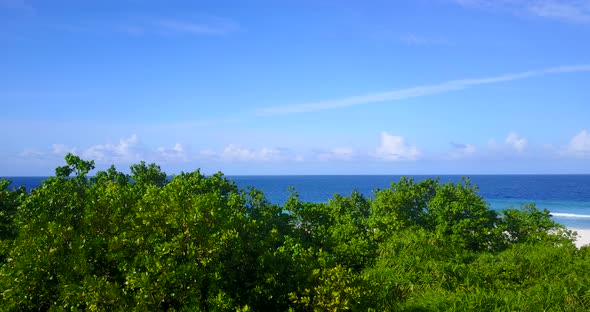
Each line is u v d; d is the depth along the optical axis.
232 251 11.95
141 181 22.42
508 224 28.00
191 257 10.71
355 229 22.42
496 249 26.39
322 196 142.88
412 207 28.94
